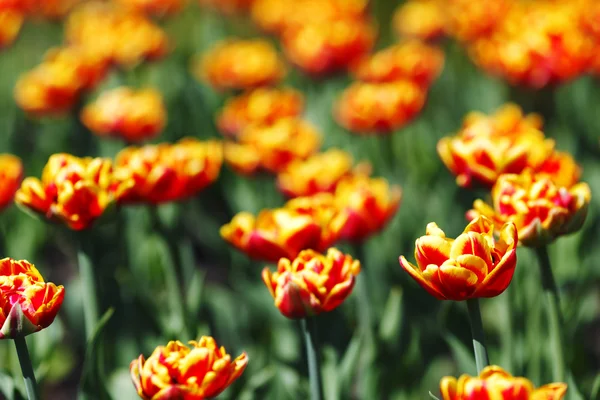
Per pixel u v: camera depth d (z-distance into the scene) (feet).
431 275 6.44
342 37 17.84
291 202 9.46
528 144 9.14
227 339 12.82
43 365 9.89
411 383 11.00
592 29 16.11
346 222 9.64
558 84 14.80
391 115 14.58
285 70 21.62
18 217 14.80
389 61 16.90
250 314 12.91
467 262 6.32
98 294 9.09
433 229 6.64
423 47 19.45
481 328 6.75
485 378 5.81
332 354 9.57
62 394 14.26
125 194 8.87
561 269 13.10
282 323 12.41
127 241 14.64
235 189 16.29
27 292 6.73
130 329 11.86
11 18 20.52
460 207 15.30
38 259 15.31
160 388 6.34
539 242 7.63
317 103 19.12
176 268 10.58
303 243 8.61
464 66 22.06
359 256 10.09
